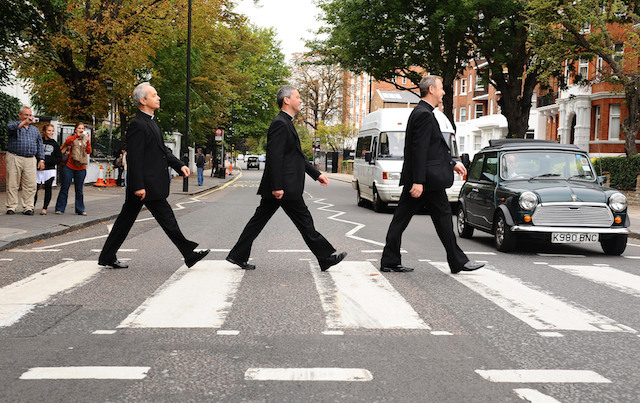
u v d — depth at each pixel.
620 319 5.20
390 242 7.33
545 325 4.96
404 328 4.82
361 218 15.66
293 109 6.97
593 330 4.82
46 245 9.44
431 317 5.18
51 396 3.35
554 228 9.06
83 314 5.15
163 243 9.89
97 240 10.08
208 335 4.56
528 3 20.98
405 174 7.11
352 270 7.43
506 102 25.38
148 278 6.75
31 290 6.09
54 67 23.30
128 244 9.75
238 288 6.26
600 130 34.06
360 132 21.59
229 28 31.25
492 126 50.03
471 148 55.50
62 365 3.86
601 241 9.52
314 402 3.30
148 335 4.55
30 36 15.65
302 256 8.55
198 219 14.76
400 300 5.78
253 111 64.44
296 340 4.46
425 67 28.02
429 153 6.96
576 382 3.65
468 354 4.17
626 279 7.11
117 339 4.44
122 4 25.55
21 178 13.07
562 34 21.58
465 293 6.17
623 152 33.16
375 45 26.52
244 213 16.61
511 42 23.66
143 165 6.91
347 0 25.91
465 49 25.81
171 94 35.34
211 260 8.12
